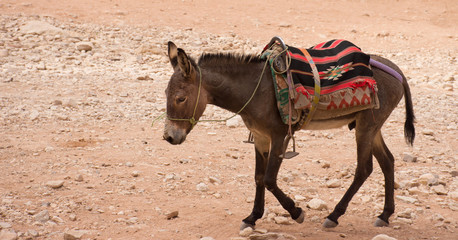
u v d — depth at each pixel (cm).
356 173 757
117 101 1408
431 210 837
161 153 1051
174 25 2538
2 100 1322
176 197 853
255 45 2347
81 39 2116
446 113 1490
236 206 831
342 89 707
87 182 886
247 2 3234
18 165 939
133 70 1788
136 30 2364
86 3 2750
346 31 2808
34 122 1189
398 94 777
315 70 706
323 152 1123
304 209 830
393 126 1338
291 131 705
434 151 1144
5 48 1897
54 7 2588
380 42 2658
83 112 1288
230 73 693
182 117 667
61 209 771
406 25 3084
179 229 732
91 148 1052
